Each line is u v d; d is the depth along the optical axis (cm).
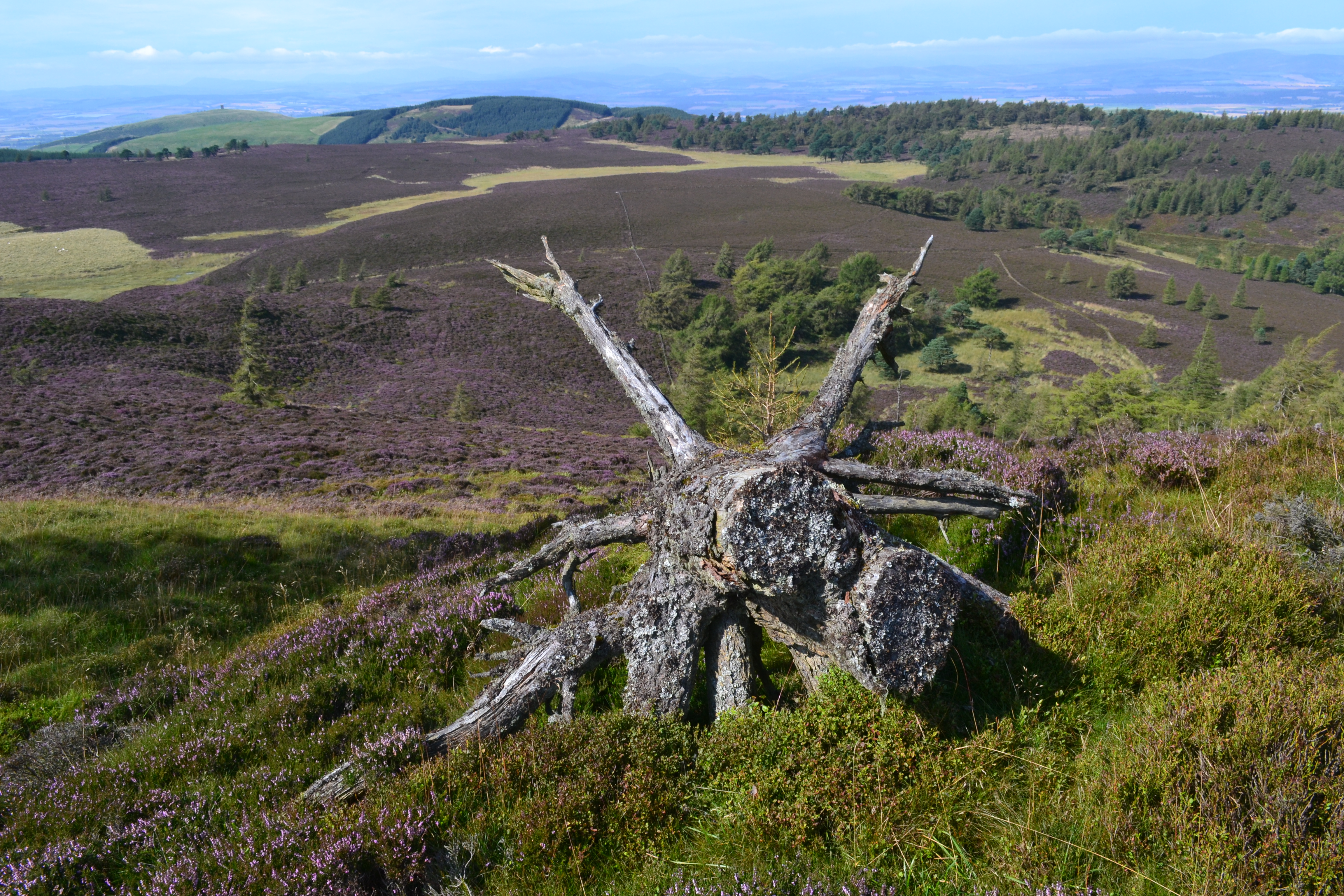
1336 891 224
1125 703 347
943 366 11544
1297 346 4409
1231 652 351
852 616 339
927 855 275
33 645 873
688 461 451
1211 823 253
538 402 8181
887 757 311
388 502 2459
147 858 368
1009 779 309
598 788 327
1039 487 535
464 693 491
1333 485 551
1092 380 4878
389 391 7988
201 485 2691
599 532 464
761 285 13038
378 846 317
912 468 504
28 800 440
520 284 645
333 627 646
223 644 877
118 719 602
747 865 280
